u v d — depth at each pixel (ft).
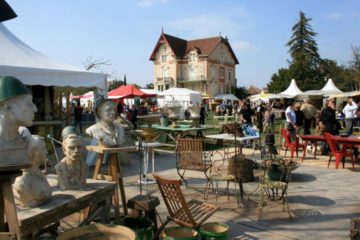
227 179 20.92
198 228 14.29
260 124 58.80
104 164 29.66
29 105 9.61
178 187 13.94
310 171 30.71
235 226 17.12
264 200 21.39
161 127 46.24
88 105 104.68
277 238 15.67
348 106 51.98
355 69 161.38
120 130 20.34
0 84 9.36
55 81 32.12
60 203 11.60
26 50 35.91
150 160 36.32
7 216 9.44
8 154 9.23
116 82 170.19
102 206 14.06
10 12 14.14
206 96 174.50
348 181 26.91
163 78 233.76
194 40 242.78
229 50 250.16
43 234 14.49
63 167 13.33
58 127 41.45
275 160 24.03
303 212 19.30
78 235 10.27
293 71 183.21
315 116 45.75
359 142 30.50
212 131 72.13
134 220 14.23
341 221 17.93
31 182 11.23
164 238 14.06
